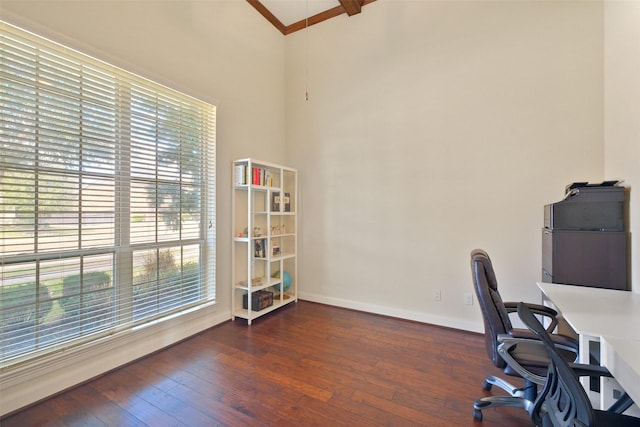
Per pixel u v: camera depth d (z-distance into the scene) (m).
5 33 1.64
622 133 2.08
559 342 1.51
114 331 2.17
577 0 2.44
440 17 2.98
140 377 2.04
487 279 1.68
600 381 1.40
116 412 1.69
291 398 1.83
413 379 2.04
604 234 2.03
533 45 2.59
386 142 3.28
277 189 3.36
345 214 3.54
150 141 2.39
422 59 3.08
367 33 3.38
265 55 3.61
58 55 1.85
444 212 2.98
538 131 2.58
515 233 2.68
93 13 1.99
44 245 1.80
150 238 2.40
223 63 3.03
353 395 1.86
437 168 3.01
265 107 3.61
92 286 2.05
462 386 1.96
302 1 3.42
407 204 3.17
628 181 2.00
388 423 1.62
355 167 3.48
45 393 1.79
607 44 2.30
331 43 3.61
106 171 2.11
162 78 2.40
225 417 1.66
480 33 2.80
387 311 3.28
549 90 2.54
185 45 2.63
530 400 1.65
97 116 2.04
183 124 2.65
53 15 1.79
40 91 1.77
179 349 2.46
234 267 3.16
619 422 1.09
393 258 3.25
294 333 2.80
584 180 2.42
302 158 3.83
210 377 2.05
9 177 1.66
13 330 1.70
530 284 2.62
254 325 2.98
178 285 2.64
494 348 1.60
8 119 1.65
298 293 3.89
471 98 2.85
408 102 3.16
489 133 2.77
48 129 1.81
